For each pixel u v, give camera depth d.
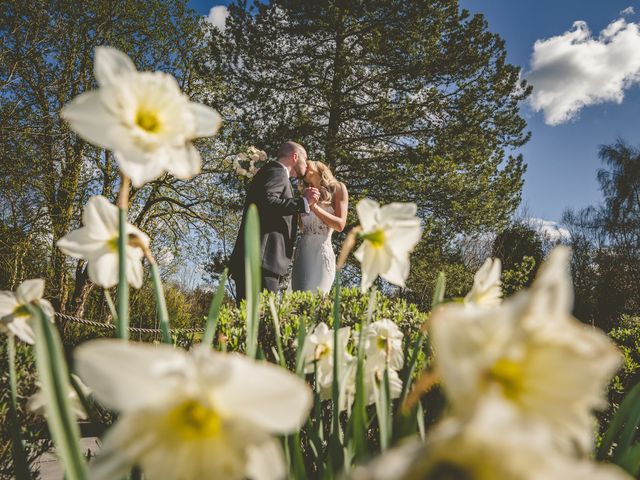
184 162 0.74
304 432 1.73
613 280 19.38
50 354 0.54
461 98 13.23
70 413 0.54
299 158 4.53
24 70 10.67
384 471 0.34
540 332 0.43
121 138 0.69
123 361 0.42
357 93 13.80
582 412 0.43
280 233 4.03
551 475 0.34
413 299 13.86
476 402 0.37
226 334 2.41
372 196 13.24
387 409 0.85
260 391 0.42
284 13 13.62
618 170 23.02
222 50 13.72
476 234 14.66
